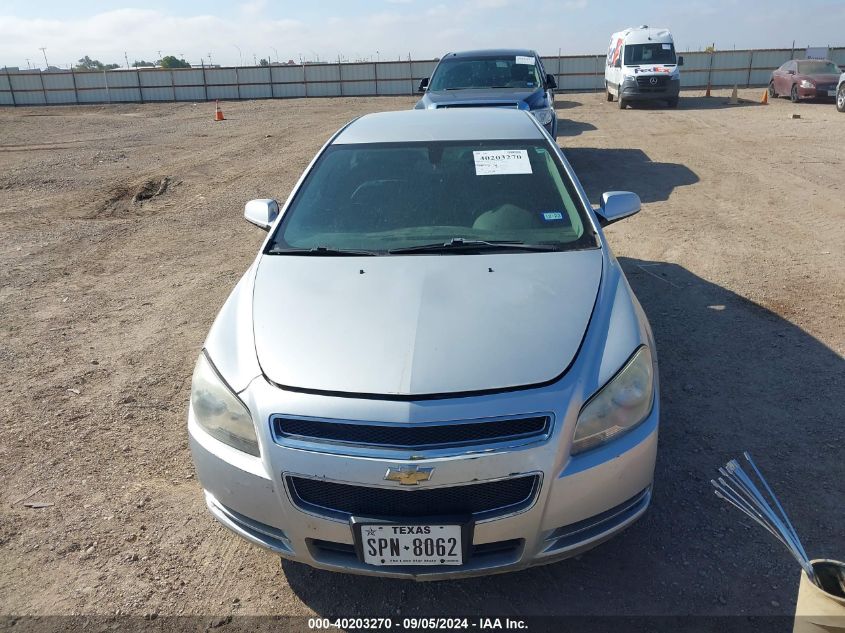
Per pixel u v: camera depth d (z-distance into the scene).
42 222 8.68
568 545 2.32
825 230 7.09
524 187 3.51
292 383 2.34
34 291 6.16
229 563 2.80
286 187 10.34
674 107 20.86
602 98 25.89
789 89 22.03
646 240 7.02
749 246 6.68
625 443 2.34
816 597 1.91
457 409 2.20
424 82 11.37
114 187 10.65
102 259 7.09
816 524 2.83
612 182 9.89
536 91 9.70
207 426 2.49
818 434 3.46
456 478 2.14
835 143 12.62
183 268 6.72
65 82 32.62
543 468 2.18
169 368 4.56
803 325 4.77
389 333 2.51
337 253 3.13
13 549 2.89
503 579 2.65
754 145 12.69
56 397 4.20
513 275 2.86
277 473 2.25
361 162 3.74
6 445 3.67
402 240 3.22
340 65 32.34
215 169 12.05
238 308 2.86
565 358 2.38
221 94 32.94
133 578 2.72
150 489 3.28
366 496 2.20
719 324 4.84
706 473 3.19
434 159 3.71
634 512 2.44
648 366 2.53
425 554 2.20
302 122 20.02
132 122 22.14
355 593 2.62
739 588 2.54
